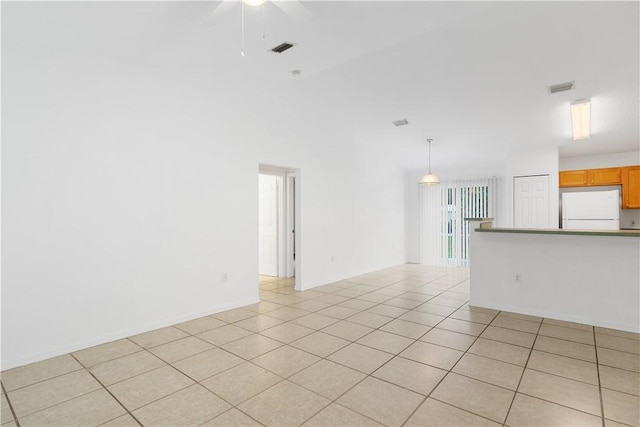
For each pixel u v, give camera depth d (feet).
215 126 13.12
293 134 16.58
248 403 6.77
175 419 6.27
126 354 9.20
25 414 6.46
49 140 9.09
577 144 19.26
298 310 13.44
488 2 8.91
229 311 13.32
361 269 21.71
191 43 9.83
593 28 9.95
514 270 13.15
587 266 11.74
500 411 6.40
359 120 18.99
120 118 10.47
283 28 9.38
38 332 8.88
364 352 9.23
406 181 27.43
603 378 7.68
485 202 24.49
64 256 9.34
